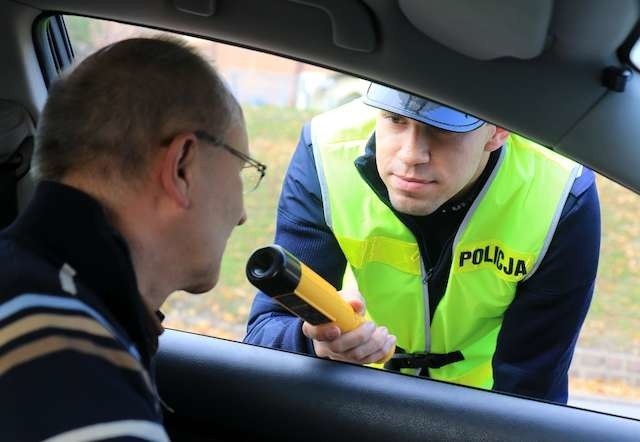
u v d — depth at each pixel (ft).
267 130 16.62
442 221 6.09
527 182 6.03
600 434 5.17
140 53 3.63
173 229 3.68
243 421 5.60
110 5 5.14
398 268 6.30
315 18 4.75
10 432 2.87
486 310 6.35
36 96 6.09
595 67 4.45
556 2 4.14
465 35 4.38
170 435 5.79
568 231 6.08
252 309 6.38
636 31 4.23
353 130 6.29
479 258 6.17
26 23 5.90
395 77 4.81
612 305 14.73
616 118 4.56
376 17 4.62
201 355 5.75
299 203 6.42
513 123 4.74
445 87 4.74
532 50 4.34
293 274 5.04
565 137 4.69
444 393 5.42
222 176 3.82
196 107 3.63
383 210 6.13
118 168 3.51
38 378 2.93
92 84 3.54
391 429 5.32
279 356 5.73
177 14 4.98
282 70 16.12
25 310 3.05
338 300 5.36
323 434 5.44
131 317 3.35
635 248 15.37
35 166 3.61
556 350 6.38
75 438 2.86
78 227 3.30
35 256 3.24
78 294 3.18
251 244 15.34
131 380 3.14
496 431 5.23
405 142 5.62
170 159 3.55
